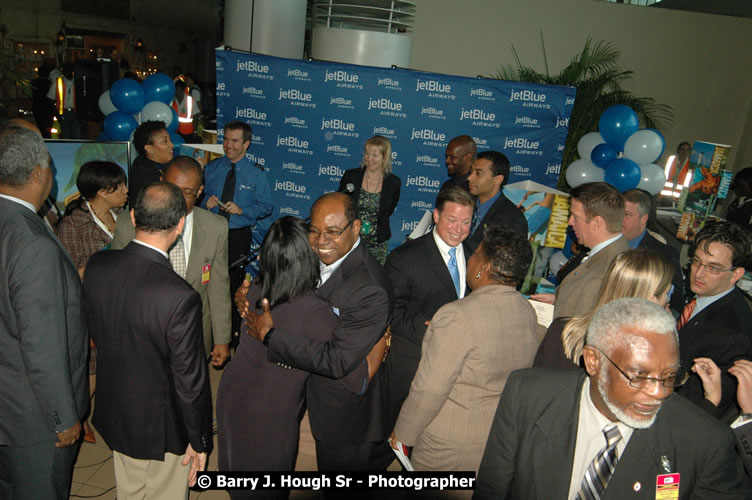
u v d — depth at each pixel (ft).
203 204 15.37
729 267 7.05
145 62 46.24
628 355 4.13
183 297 6.36
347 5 18.88
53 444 6.98
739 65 33.17
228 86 17.95
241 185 15.03
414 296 9.03
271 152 18.40
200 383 6.64
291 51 21.18
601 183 8.22
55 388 6.48
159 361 6.55
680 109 33.81
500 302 6.43
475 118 17.79
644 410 4.15
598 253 8.07
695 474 4.45
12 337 6.50
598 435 4.67
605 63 33.09
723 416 6.37
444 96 17.63
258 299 6.75
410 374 8.90
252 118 18.16
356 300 6.83
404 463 6.84
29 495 7.04
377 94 17.67
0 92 29.40
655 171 16.98
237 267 14.19
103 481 9.30
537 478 4.92
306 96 17.83
